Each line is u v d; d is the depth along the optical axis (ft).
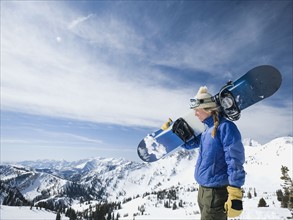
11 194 655.76
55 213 562.66
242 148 8.49
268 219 82.38
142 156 14.55
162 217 500.33
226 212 8.04
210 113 9.64
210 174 8.83
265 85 11.07
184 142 12.83
